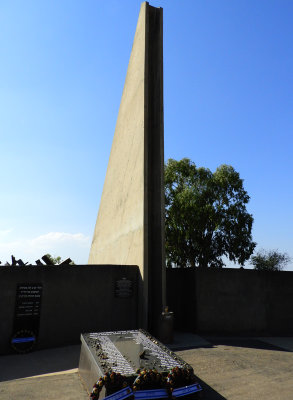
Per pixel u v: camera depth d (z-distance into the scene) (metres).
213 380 7.25
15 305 10.08
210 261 29.28
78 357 9.24
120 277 12.03
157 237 12.43
